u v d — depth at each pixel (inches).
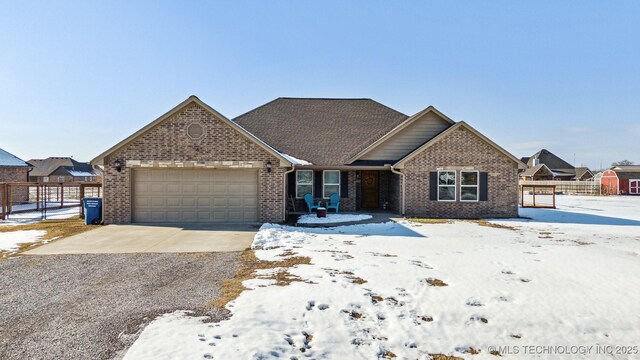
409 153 738.2
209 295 263.6
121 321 218.7
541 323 221.8
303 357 183.8
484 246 431.5
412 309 241.0
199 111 605.6
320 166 727.1
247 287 279.9
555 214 791.7
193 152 604.7
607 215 776.3
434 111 756.0
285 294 263.0
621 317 228.8
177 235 497.0
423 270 324.5
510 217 710.5
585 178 2551.7
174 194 612.1
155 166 601.9
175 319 219.9
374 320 225.9
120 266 344.2
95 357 179.0
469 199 708.7
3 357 178.9
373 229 552.7
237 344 190.4
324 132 842.8
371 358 185.6
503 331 213.2
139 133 597.0
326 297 257.1
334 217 677.9
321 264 346.0
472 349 195.5
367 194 812.0
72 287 283.3
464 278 302.8
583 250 411.2
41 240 465.7
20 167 1100.5
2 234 508.4
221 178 616.7
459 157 706.8
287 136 826.2
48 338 197.8
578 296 262.7
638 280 298.5
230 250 410.6
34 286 285.1
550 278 303.7
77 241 457.4
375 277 303.7
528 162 2738.7
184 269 334.0
